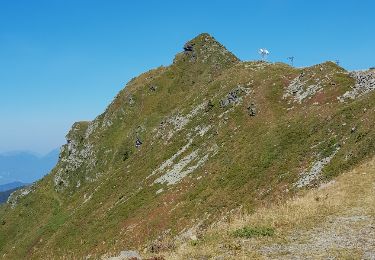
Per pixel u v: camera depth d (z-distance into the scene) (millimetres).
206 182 76688
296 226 19859
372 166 32031
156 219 76312
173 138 113438
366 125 51594
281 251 16391
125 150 150500
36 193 171875
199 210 68000
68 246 100375
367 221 19234
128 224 84438
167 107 158125
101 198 118062
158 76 176875
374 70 78312
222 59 169625
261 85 100312
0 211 185000
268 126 82250
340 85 80312
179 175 91312
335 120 63562
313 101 81250
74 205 137500
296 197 29938
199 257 16562
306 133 68438
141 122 154500
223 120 97812
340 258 14789
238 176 70000
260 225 20328
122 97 182500
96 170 159125
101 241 87312
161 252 18344
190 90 159625
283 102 90000
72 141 185000
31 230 147500
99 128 177750
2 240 155250
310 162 56906
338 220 20016
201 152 94000
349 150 49000
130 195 100938
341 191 26109
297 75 97188
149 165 111312
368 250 15281
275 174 61688
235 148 82438
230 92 105125
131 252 18578
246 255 16172
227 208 61938
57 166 186875
